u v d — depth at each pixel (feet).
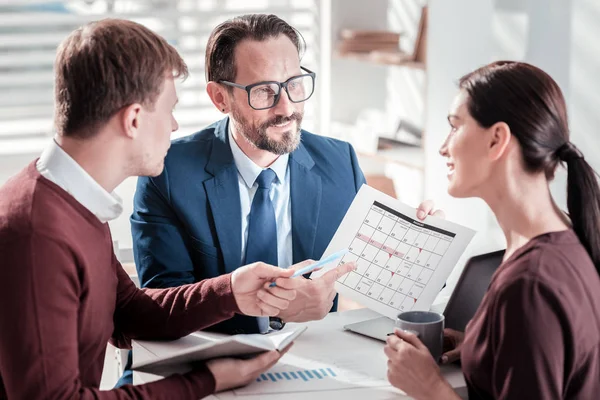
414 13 10.96
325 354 4.79
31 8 10.16
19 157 10.28
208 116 11.11
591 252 3.82
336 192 6.11
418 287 5.06
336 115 11.52
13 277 3.90
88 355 4.40
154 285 5.65
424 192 9.78
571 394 3.65
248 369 4.34
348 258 5.20
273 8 11.43
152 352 4.83
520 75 3.84
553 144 3.80
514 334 3.52
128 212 9.91
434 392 3.99
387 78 11.60
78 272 4.14
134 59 4.18
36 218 3.99
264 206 5.78
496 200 3.94
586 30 8.30
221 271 5.77
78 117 4.16
